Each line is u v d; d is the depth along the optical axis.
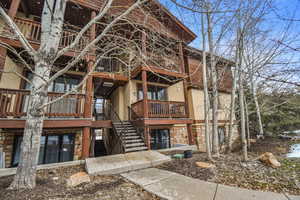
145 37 7.71
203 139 10.05
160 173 4.31
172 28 9.63
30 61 6.54
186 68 11.28
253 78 7.67
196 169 4.49
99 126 7.95
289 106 10.98
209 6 5.41
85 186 3.47
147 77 9.24
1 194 2.90
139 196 2.94
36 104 3.50
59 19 4.11
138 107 7.98
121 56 9.32
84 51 3.79
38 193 3.00
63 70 3.63
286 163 4.61
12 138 5.48
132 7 4.27
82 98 6.21
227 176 3.84
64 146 6.39
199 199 2.70
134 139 7.57
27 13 7.16
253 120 12.89
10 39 5.34
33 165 3.37
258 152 7.54
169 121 7.95
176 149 8.26
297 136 10.75
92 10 7.09
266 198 2.65
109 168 4.48
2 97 4.85
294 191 2.90
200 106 10.66
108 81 9.26
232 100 6.57
